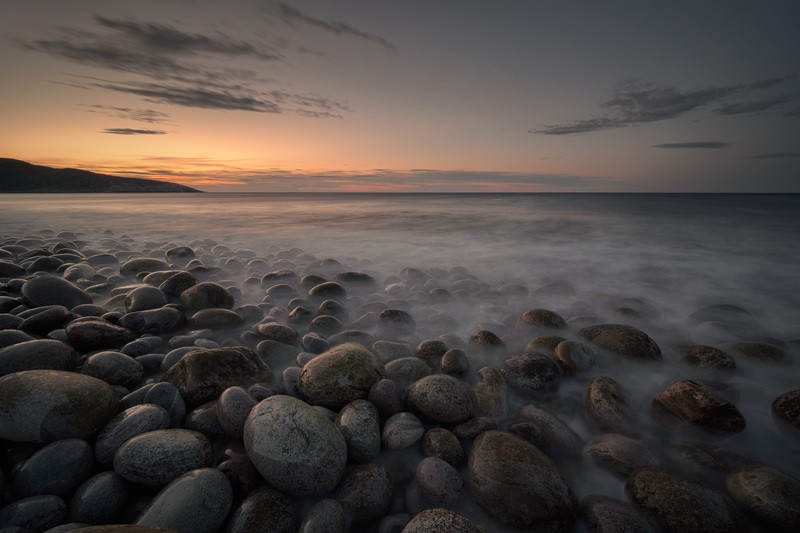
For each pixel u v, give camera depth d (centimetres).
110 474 231
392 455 280
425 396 308
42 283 497
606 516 223
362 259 1069
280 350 411
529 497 229
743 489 241
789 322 590
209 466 246
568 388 379
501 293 655
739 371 408
